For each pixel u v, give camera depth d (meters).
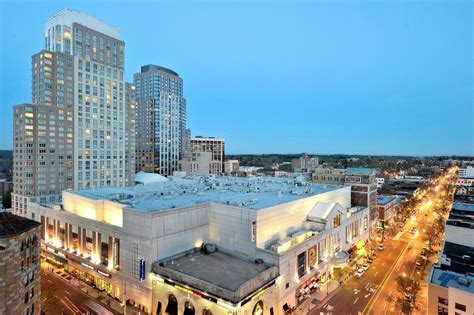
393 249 101.00
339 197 100.56
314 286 69.56
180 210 65.00
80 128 142.50
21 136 126.50
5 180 193.38
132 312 58.81
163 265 58.81
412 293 65.25
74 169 139.88
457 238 75.31
